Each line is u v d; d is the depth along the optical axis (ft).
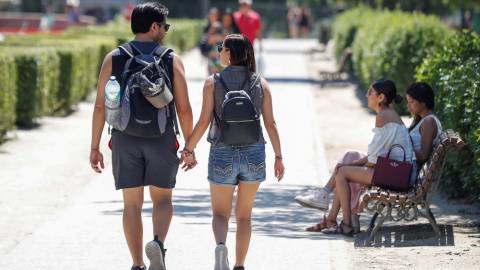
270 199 90.27
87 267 62.90
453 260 62.69
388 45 162.71
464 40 97.04
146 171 57.93
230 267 62.90
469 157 82.48
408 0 419.95
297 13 526.57
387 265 62.39
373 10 299.58
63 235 72.95
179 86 58.03
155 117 55.88
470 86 82.48
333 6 553.64
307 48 372.99
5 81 126.93
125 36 250.16
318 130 139.44
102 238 71.87
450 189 90.02
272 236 73.20
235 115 56.13
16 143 128.36
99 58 203.31
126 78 56.70
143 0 535.60
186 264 63.82
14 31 403.54
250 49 58.85
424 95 76.07
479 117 76.69
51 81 155.12
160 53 57.93
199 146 123.34
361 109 169.17
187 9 533.14
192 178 101.45
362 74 198.90
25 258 65.51
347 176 74.69
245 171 57.57
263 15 540.93
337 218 81.20
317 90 207.00
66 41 187.62
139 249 58.23
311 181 100.22
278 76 239.09
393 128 73.05
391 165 71.97
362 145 125.39
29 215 83.05
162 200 59.21
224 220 58.65
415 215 71.31
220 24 189.06
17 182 99.66
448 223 77.82
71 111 170.91
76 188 97.04
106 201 88.02
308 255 66.44
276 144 58.90
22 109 143.43
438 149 69.41
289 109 164.96
